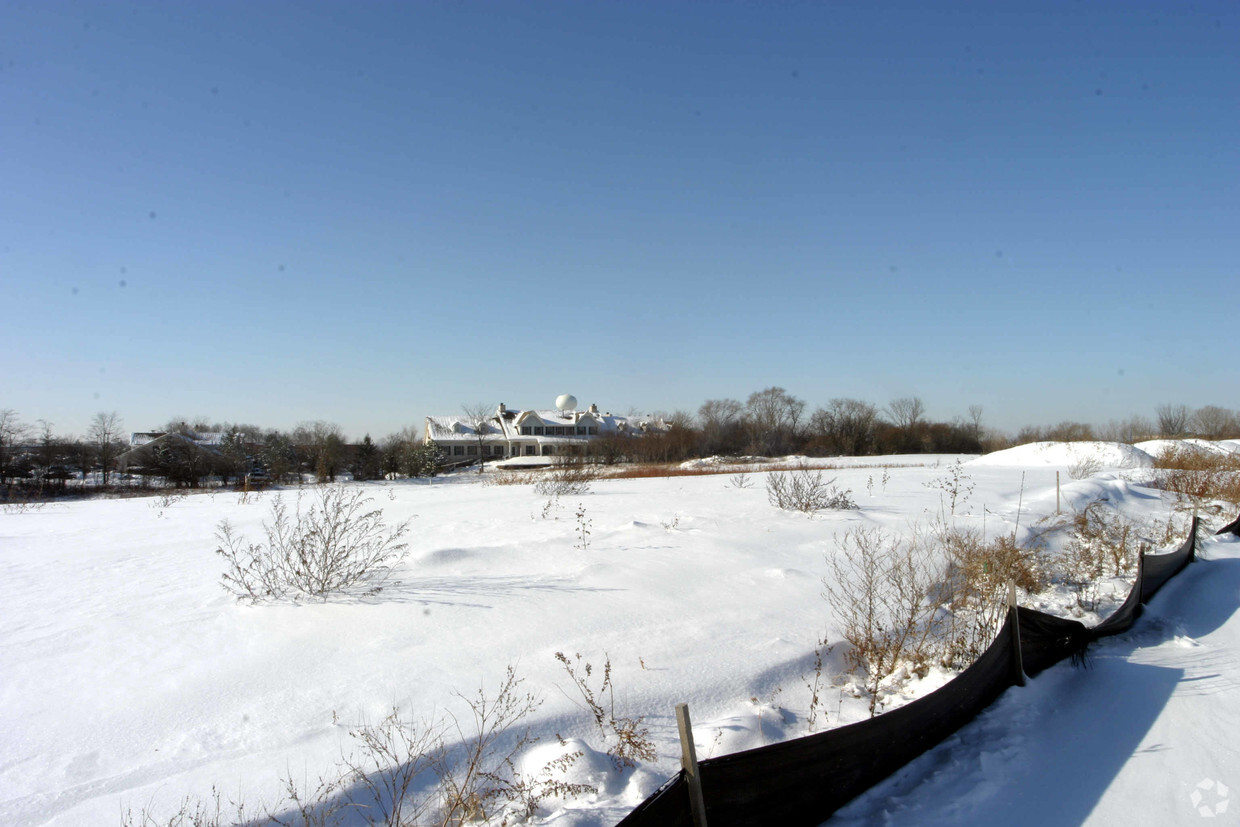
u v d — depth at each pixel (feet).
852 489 55.01
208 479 144.36
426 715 14.24
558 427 248.32
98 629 20.12
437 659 17.12
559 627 19.33
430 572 24.91
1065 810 12.80
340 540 29.96
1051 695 18.15
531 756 12.87
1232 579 30.78
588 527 35.40
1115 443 95.45
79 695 15.56
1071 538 35.70
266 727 13.84
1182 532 40.06
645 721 14.65
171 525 43.50
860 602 22.06
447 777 12.25
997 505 44.68
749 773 11.29
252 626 19.86
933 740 15.26
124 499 75.72
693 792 10.32
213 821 10.78
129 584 25.79
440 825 11.15
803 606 21.77
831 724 15.58
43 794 11.55
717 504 45.27
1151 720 16.47
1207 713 16.66
